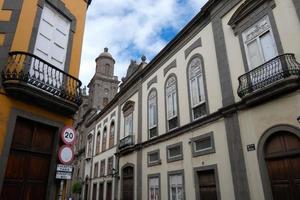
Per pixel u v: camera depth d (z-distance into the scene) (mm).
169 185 11641
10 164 6176
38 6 7680
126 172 16328
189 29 12336
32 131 6879
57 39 8219
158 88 14367
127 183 15836
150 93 15180
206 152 9766
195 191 9945
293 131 6855
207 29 11234
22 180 6348
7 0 7199
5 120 6109
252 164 7820
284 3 7832
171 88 13141
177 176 11250
